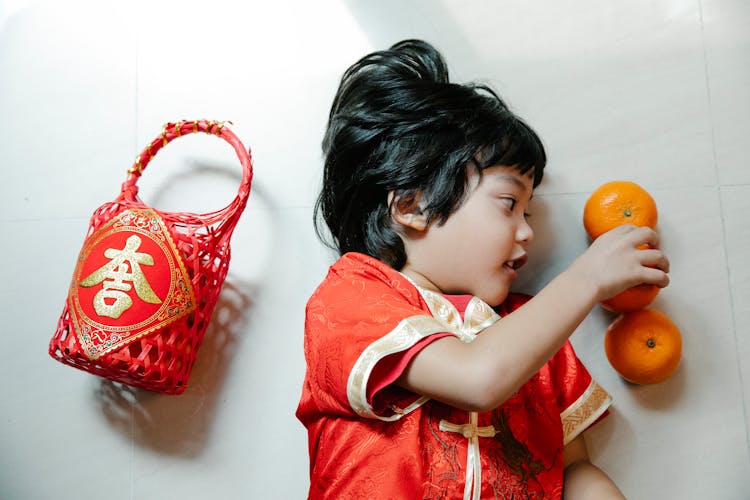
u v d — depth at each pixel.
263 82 1.05
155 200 1.04
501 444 0.75
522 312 0.67
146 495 1.00
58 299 1.04
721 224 0.96
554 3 1.01
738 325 0.95
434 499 0.71
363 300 0.72
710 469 0.94
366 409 0.68
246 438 1.00
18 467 1.02
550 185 0.99
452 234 0.78
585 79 1.00
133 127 1.06
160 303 0.86
